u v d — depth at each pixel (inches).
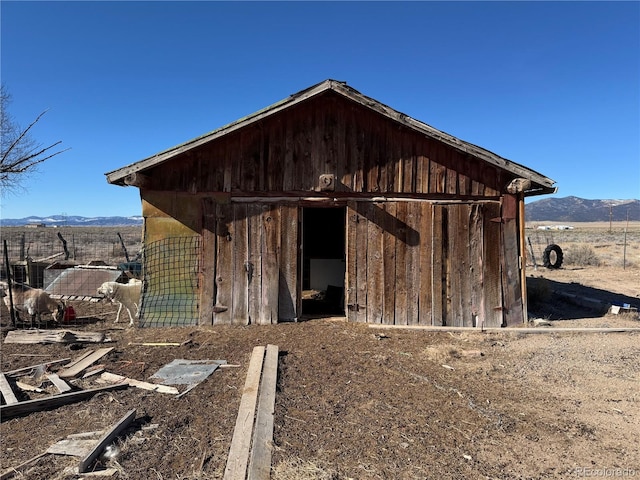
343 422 172.7
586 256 885.2
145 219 345.7
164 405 189.8
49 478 134.0
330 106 351.6
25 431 167.3
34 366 241.4
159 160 327.6
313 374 229.6
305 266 544.7
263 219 349.7
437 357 263.1
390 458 145.8
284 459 142.9
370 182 350.6
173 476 134.7
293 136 350.9
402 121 334.3
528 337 317.1
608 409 189.5
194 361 250.4
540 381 224.4
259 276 348.2
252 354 255.6
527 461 145.9
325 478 132.0
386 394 203.2
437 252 350.9
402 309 348.5
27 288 345.1
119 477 133.9
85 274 477.7
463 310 349.4
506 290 352.5
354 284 351.3
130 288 349.1
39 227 2476.6
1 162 334.6
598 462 145.8
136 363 249.6
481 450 152.6
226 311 345.4
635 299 479.8
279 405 187.3
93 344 290.5
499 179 354.9
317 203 352.2
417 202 352.2
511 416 181.0
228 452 148.6
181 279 346.6
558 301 474.0
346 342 294.8
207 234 347.6
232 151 349.1
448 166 352.5
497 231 354.6
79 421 175.3
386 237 352.2
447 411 185.0
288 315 349.7
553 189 343.6
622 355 270.2
